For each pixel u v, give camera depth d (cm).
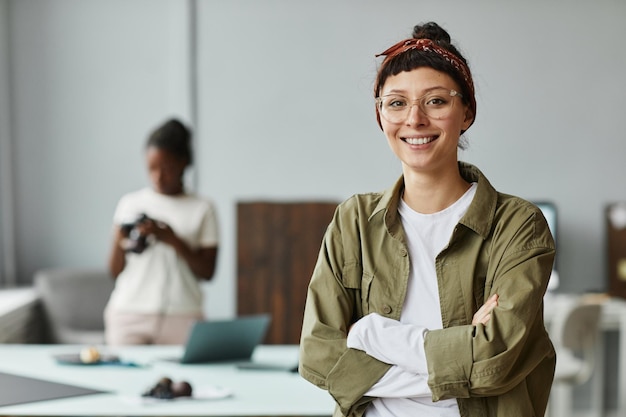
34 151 668
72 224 672
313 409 311
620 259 652
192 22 663
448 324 208
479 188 213
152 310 462
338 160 663
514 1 662
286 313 644
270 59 662
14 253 670
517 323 199
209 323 381
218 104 664
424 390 204
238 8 661
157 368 382
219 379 360
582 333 566
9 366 382
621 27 666
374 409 213
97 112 670
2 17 656
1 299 589
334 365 211
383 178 663
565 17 664
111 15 666
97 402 317
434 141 209
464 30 661
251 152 664
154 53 667
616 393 666
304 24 661
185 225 474
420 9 660
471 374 198
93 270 632
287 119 664
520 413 204
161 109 668
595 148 668
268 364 388
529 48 664
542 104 665
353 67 661
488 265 210
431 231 214
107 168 671
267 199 664
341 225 221
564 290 670
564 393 638
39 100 668
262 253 646
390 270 214
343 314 218
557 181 667
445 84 208
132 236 457
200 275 472
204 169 664
